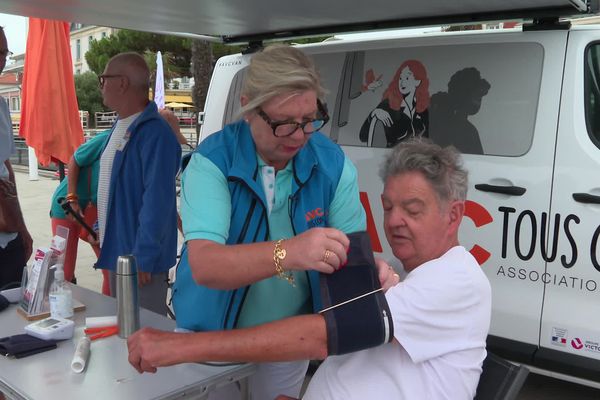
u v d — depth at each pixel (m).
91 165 3.52
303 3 3.22
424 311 1.36
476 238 3.23
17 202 2.91
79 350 1.76
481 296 1.43
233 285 1.43
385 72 3.64
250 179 1.61
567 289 2.97
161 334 1.46
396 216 1.49
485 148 3.24
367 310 1.34
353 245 1.44
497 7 3.18
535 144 3.09
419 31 4.25
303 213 1.69
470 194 3.25
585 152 2.95
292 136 1.50
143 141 2.88
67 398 1.54
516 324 3.11
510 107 3.19
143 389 1.60
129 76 2.96
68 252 3.63
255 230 1.65
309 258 1.35
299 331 1.35
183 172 1.66
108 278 3.44
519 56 3.20
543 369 3.04
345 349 1.35
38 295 2.16
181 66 17.00
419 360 1.38
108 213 3.01
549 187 3.02
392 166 1.52
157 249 2.80
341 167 1.77
